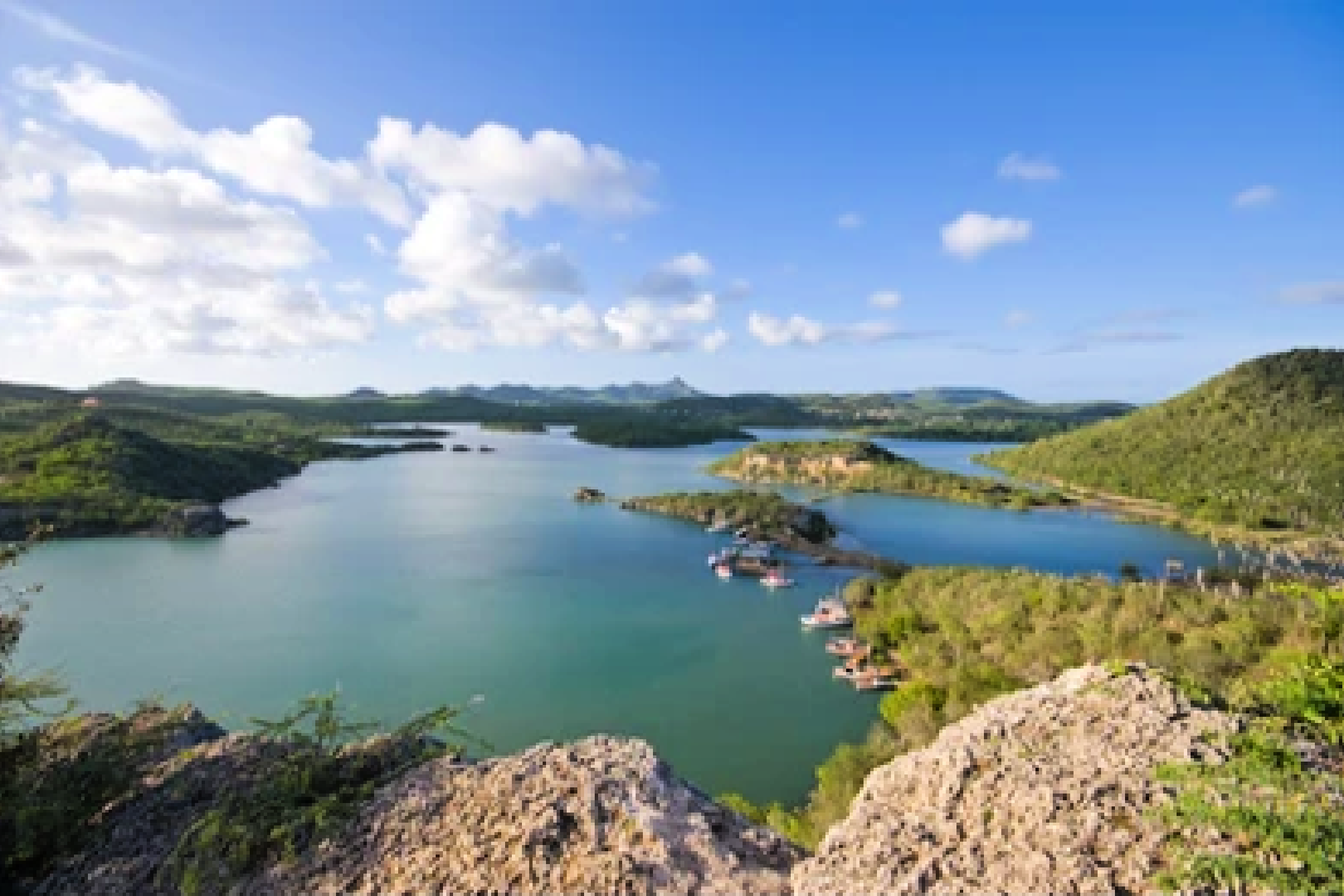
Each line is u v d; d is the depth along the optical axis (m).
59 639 51.28
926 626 52.16
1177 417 171.25
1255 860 6.37
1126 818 7.19
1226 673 34.62
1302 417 151.00
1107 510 125.69
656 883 8.08
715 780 34.94
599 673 48.19
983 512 119.94
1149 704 8.59
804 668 49.44
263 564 74.62
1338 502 113.31
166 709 15.27
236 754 12.16
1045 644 42.69
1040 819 7.46
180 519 87.19
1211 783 7.21
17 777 11.71
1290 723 8.38
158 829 10.98
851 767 28.70
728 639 55.41
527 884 8.29
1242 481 130.75
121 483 95.81
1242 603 42.28
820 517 100.12
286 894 9.09
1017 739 8.66
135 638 52.03
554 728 40.41
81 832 11.13
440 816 9.69
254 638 52.81
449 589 67.88
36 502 84.38
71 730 13.38
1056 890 6.71
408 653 50.97
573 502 121.25
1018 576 54.75
